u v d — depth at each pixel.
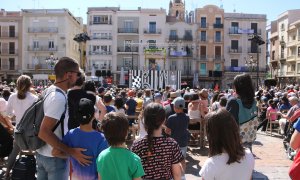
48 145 4.23
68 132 4.10
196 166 8.91
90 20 63.72
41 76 51.44
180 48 63.69
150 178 3.98
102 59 63.12
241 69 64.44
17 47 62.12
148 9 63.34
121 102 10.84
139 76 26.33
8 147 5.95
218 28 64.75
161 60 63.16
